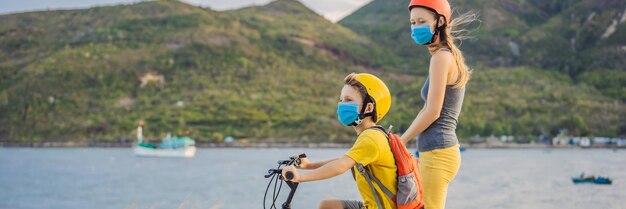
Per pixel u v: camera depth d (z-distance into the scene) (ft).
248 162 341.62
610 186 172.14
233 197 155.02
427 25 17.19
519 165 308.60
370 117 15.42
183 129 554.46
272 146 538.47
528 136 575.38
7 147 546.67
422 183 16.72
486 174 241.55
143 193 175.01
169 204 146.20
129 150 493.77
